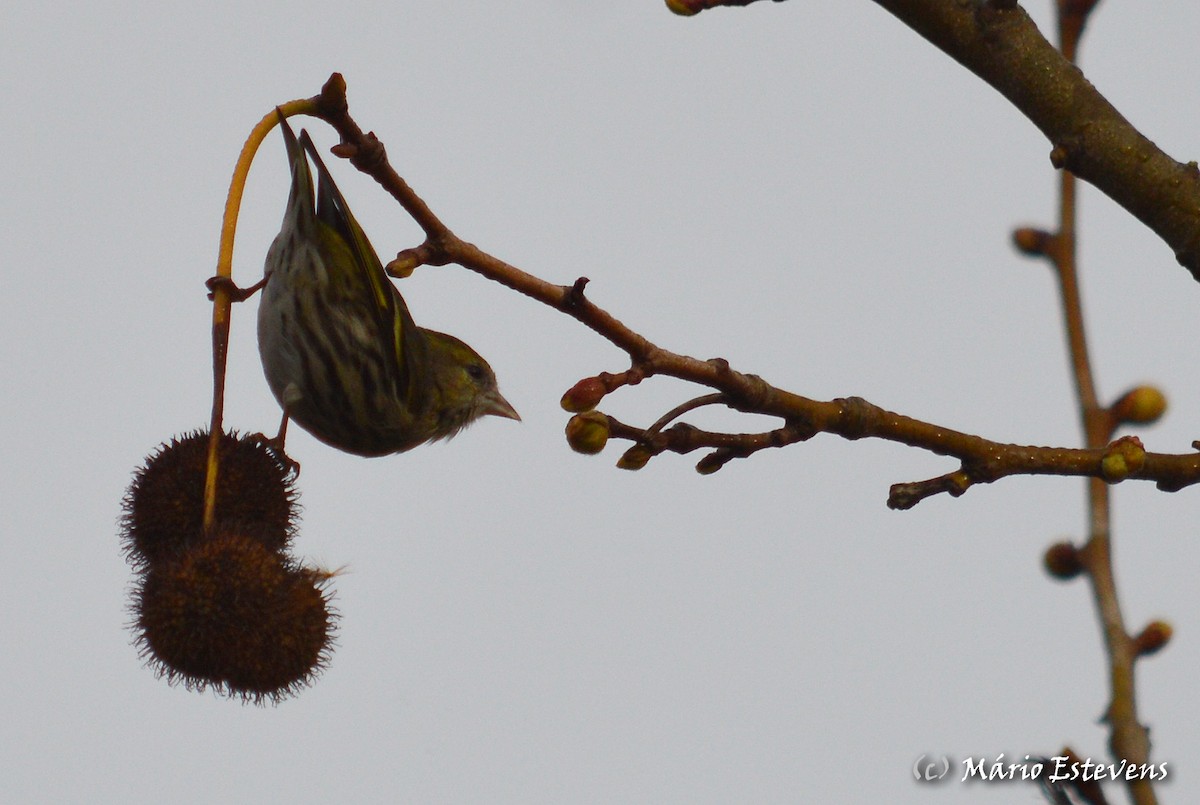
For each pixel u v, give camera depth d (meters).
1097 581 6.11
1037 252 6.73
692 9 5.66
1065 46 6.52
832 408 5.62
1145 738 5.69
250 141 5.27
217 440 5.54
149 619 5.45
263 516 5.86
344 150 5.05
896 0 5.75
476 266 5.17
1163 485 5.68
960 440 5.72
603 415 5.21
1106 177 5.69
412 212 5.12
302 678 5.56
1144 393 6.34
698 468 5.66
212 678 5.46
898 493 5.79
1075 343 6.52
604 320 5.25
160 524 5.74
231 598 5.39
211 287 5.37
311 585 5.69
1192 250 5.63
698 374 5.39
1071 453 5.73
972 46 5.74
